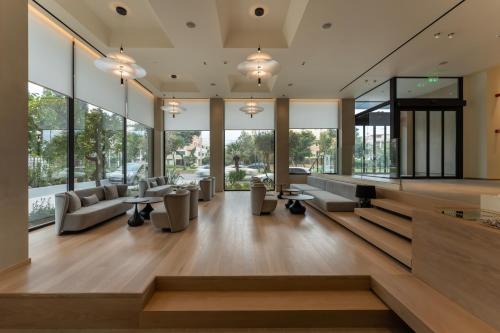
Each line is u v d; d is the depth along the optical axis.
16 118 3.07
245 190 10.73
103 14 5.30
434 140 8.54
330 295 2.79
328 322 2.54
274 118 10.61
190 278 2.87
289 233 4.55
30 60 4.51
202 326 2.53
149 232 4.64
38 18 4.64
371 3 4.28
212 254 3.53
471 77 8.30
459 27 5.01
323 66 7.00
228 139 10.72
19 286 2.63
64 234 4.50
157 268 3.07
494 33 5.25
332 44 5.68
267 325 2.53
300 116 10.68
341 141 10.46
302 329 2.53
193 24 4.89
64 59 5.29
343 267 3.10
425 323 2.00
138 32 5.82
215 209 6.80
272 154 10.79
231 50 5.96
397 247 3.36
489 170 7.96
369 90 9.31
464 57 6.54
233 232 4.62
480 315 2.04
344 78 8.02
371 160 8.62
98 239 4.22
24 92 3.19
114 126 7.43
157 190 7.50
